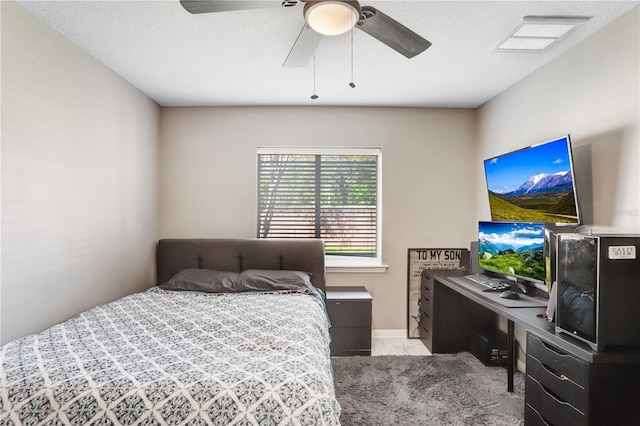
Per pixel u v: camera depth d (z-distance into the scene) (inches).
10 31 72.2
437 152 148.6
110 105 108.2
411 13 77.7
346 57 100.4
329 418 52.6
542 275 92.8
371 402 94.8
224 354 65.1
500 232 111.7
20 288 74.7
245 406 50.7
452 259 148.5
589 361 59.9
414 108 148.1
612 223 82.1
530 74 112.0
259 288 120.6
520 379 108.8
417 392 100.4
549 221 93.9
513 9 76.3
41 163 80.4
